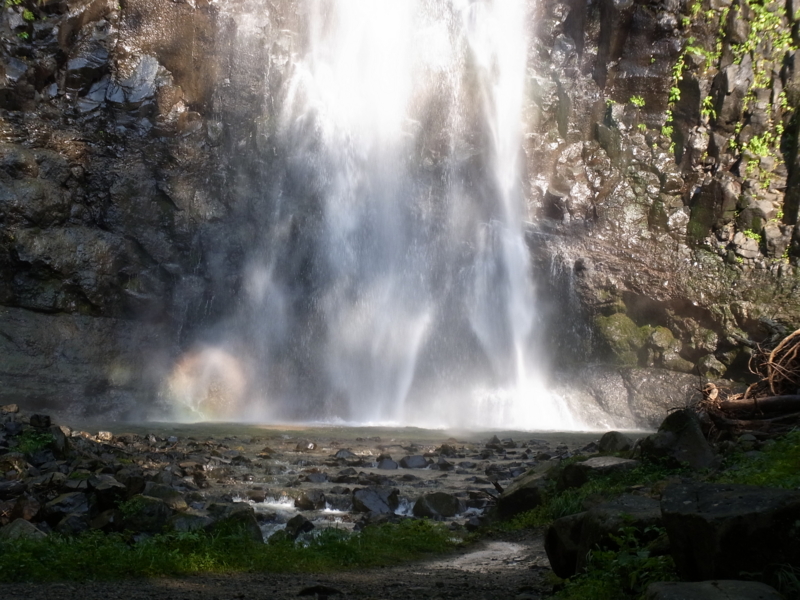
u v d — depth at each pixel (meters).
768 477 7.50
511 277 31.48
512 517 10.68
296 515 10.21
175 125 29.05
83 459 12.20
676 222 31.42
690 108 32.38
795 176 30.67
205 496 11.48
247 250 29.52
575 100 33.19
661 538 5.56
